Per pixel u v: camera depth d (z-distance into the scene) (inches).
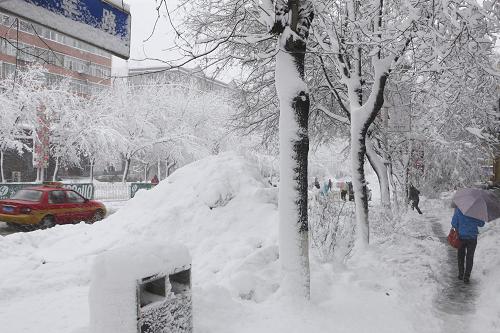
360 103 403.9
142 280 131.9
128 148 1494.8
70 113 1299.2
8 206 484.1
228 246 309.4
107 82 1720.0
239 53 428.8
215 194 362.3
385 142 644.1
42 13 117.6
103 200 1037.2
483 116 550.0
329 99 589.0
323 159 2164.1
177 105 1583.4
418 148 774.5
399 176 738.8
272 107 587.5
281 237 210.5
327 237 294.4
